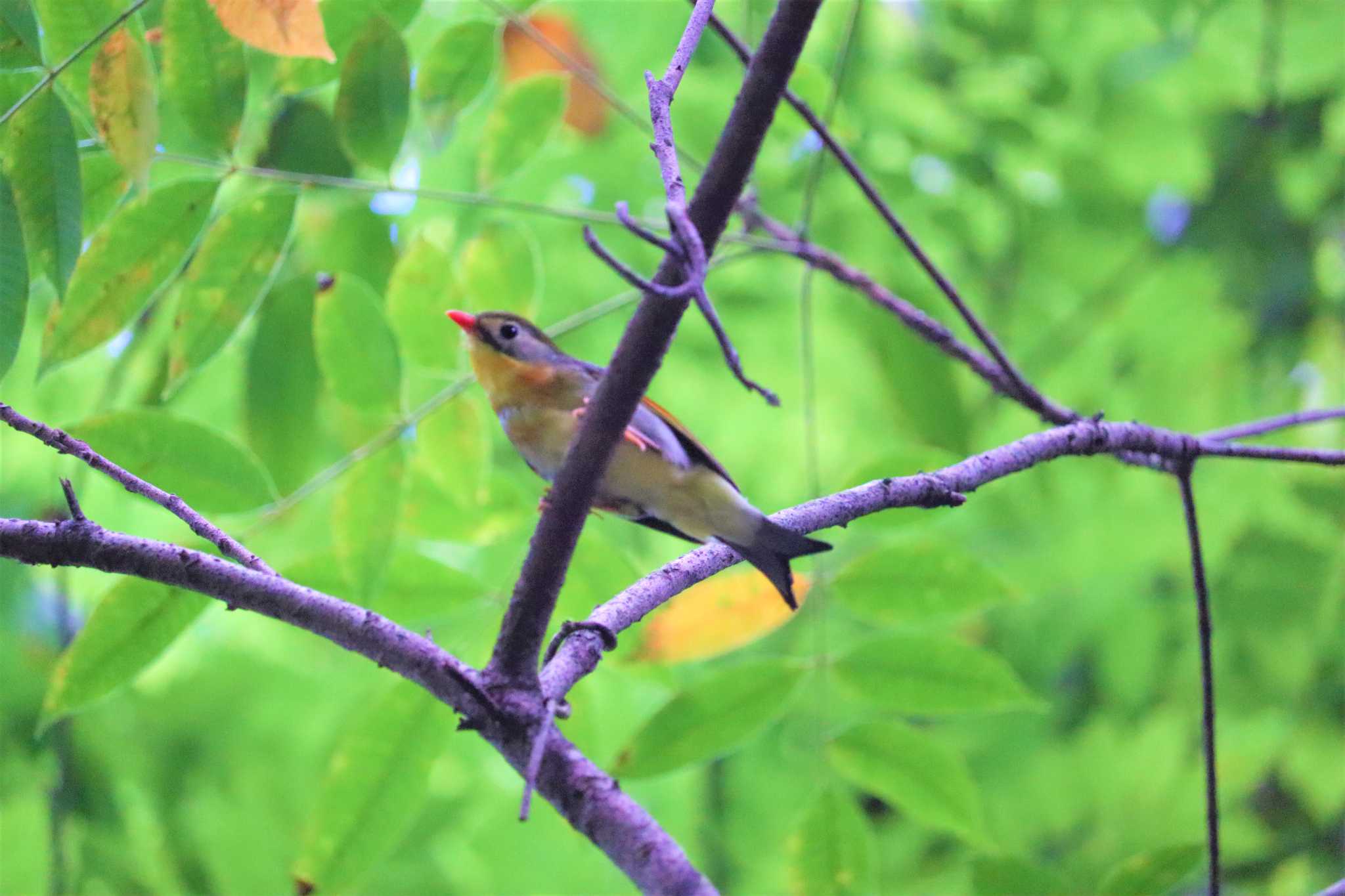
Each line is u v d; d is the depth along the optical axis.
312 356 8.21
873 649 7.05
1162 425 13.81
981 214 13.06
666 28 12.06
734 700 7.02
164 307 9.05
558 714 4.80
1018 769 13.17
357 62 7.07
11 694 11.91
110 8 5.99
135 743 12.02
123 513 11.59
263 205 7.00
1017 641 14.08
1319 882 12.97
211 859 11.51
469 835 11.52
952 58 12.94
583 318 8.17
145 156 5.96
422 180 11.82
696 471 7.02
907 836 12.56
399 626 5.02
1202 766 12.69
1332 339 13.90
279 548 10.90
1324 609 12.98
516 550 11.71
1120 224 13.92
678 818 12.41
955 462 7.23
